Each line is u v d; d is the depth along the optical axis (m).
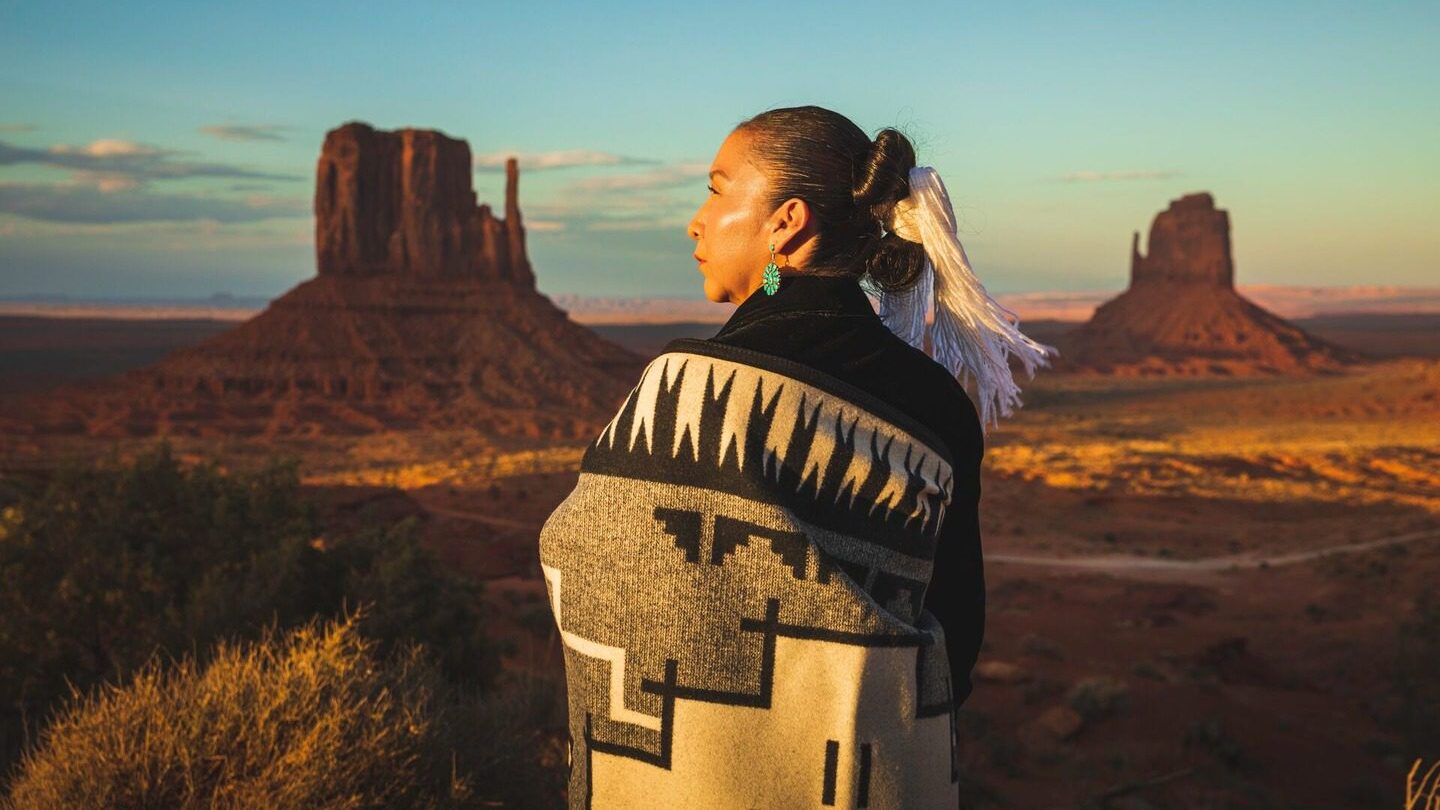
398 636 8.05
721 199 1.51
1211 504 68.50
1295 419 167.38
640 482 1.33
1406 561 40.59
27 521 8.00
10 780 3.56
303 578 8.16
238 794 3.07
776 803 1.27
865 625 1.27
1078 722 14.70
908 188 1.50
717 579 1.29
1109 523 61.59
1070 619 30.34
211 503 8.87
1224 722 14.85
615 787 1.32
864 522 1.32
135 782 3.07
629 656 1.31
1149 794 12.25
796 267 1.49
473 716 4.14
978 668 18.34
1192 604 34.22
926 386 1.43
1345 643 27.09
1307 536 56.91
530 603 24.30
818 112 1.51
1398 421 155.50
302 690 3.40
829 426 1.33
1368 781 13.61
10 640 7.11
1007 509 65.25
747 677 1.28
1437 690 17.88
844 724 1.26
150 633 7.09
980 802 11.62
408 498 46.75
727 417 1.32
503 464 90.94
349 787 3.21
